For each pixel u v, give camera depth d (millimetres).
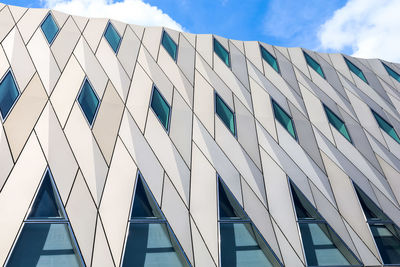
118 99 15031
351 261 12156
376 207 14625
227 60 20344
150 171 12711
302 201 13805
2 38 15430
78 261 9516
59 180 11094
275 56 22391
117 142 13172
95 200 11117
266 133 16344
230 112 16781
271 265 11336
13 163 10914
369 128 19156
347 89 21797
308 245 12266
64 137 12406
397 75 25062
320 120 18391
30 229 9688
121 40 18656
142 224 11086
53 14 18453
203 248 11141
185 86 17266
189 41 20781
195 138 14742
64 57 15875
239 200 13008
